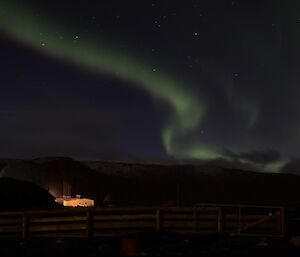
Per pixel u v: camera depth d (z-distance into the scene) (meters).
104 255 13.25
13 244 15.26
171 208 16.91
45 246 14.70
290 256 13.12
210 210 16.94
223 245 14.54
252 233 16.22
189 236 15.90
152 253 13.38
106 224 16.67
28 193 22.89
